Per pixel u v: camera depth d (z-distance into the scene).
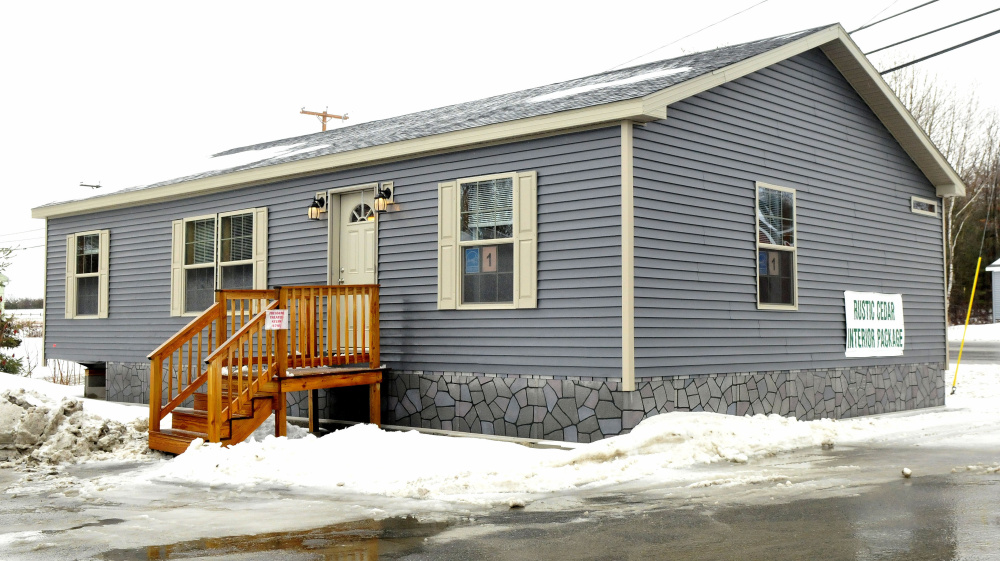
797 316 12.58
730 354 11.43
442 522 6.60
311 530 6.39
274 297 11.68
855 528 6.11
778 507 6.88
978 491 7.37
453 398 11.70
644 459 8.94
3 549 5.92
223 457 9.12
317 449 9.21
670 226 10.66
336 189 13.20
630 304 10.05
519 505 7.09
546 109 11.02
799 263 12.70
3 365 20.28
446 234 11.86
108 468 9.55
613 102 10.09
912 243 15.14
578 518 6.63
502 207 11.34
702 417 10.23
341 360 11.70
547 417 10.73
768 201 12.23
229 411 10.20
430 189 12.10
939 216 15.90
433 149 11.88
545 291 10.85
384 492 7.82
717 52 13.86
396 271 12.45
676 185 10.79
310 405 12.09
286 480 8.45
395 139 12.25
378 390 12.04
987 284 45.59
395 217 12.51
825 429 11.26
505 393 11.16
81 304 17.36
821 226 13.16
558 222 10.77
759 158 12.12
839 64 13.57
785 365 12.31
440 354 11.88
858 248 13.88
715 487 7.80
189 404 14.73
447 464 8.75
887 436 11.14
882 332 14.19
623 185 10.13
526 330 11.01
